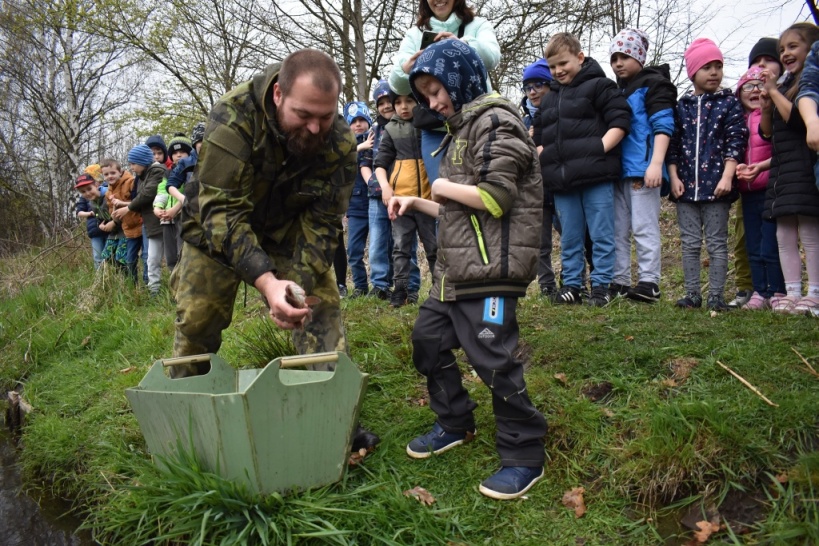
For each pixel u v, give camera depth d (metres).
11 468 3.55
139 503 2.34
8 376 5.04
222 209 2.21
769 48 3.92
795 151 3.31
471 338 2.21
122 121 14.16
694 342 2.96
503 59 9.34
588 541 2.02
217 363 2.61
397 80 3.96
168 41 11.84
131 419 3.40
